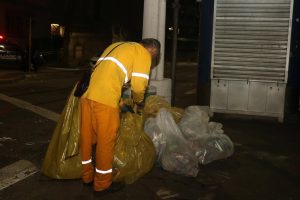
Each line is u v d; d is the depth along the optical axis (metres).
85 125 4.27
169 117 5.11
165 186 4.55
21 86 13.37
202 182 4.70
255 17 7.73
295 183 4.79
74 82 15.45
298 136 6.99
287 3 7.58
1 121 7.51
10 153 5.58
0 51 18.66
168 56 32.59
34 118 7.87
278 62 7.77
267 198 4.35
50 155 4.67
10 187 4.42
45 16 30.02
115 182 4.47
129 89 4.93
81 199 4.18
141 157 4.65
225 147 5.45
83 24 28.50
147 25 6.46
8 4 26.64
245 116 8.25
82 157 4.38
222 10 7.86
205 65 8.16
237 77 7.98
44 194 4.27
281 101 7.88
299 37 7.73
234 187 4.61
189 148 5.00
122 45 4.28
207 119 5.61
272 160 5.61
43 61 23.48
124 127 4.64
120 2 32.59
